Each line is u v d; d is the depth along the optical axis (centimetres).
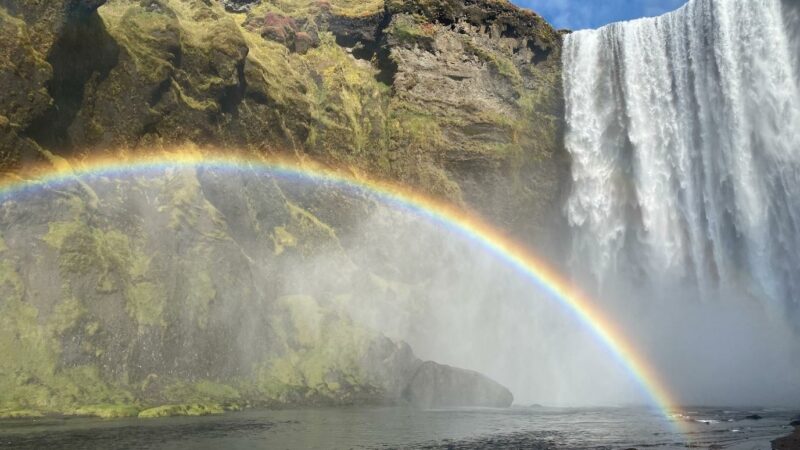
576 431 3494
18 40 4597
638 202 7900
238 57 6197
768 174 7256
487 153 7556
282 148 6575
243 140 6212
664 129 7894
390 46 7956
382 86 7919
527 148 7925
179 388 4447
